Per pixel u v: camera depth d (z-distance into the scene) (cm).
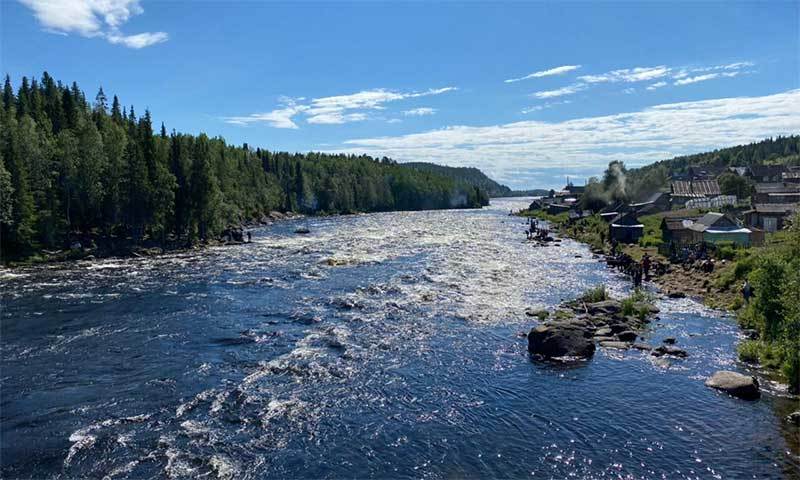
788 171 15488
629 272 5822
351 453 1989
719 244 6244
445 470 1867
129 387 2627
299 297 4697
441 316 3953
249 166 16888
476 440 2075
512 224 14050
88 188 8069
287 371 2816
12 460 1950
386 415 2298
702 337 3375
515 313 4044
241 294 4878
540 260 7019
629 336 3353
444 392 2536
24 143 7756
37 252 7206
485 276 5719
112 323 3856
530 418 2255
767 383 2586
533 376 2730
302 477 1831
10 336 3525
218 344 3319
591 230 10606
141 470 1878
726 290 4531
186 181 9169
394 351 3133
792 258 3500
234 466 1903
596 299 4366
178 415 2308
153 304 4481
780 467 1825
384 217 17775
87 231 8406
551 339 3050
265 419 2266
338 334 3478
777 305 2848
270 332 3572
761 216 8106
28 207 7112
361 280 5519
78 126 10212
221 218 10181
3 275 6056
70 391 2584
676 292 4638
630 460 1903
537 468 1867
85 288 5238
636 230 8575
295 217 17375
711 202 11719
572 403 2394
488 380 2684
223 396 2500
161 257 7638
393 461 1931
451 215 18862
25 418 2292
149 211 8225
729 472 1806
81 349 3241
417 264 6638
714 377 2569
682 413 2261
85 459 1953
